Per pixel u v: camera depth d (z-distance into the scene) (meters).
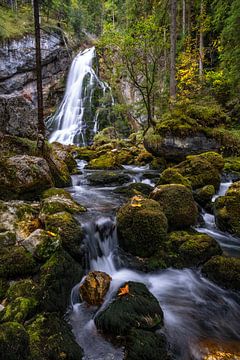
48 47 30.09
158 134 11.25
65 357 2.81
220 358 3.05
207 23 18.59
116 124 23.62
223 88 16.09
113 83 27.11
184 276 4.60
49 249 3.92
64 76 31.34
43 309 3.38
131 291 3.72
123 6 26.77
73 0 42.06
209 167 8.26
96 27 43.59
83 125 25.23
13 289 3.45
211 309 3.90
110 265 4.82
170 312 3.79
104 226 5.10
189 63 17.77
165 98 17.83
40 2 12.13
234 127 13.73
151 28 12.16
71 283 3.94
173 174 7.64
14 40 28.12
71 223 4.57
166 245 5.02
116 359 2.97
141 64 13.59
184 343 3.26
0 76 27.73
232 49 14.51
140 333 3.14
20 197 6.00
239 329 3.58
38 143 7.63
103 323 3.34
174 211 5.66
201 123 10.99
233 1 14.70
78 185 8.95
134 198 5.74
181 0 22.83
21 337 2.47
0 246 3.99
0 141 7.22
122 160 12.98
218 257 4.61
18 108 8.30
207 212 7.06
